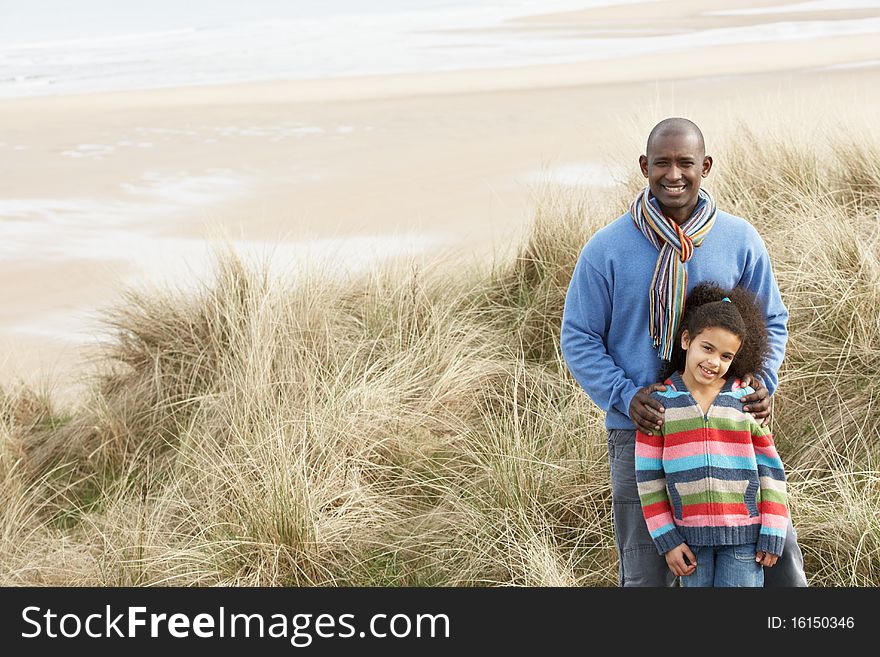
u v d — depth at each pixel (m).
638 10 40.28
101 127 18.72
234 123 18.28
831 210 6.07
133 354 6.48
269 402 5.45
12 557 4.98
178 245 10.18
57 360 7.48
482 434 5.40
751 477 3.42
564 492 4.89
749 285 3.64
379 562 4.76
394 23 41.69
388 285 6.76
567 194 7.45
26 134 18.27
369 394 5.50
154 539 4.88
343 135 16.23
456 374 5.75
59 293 9.05
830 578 4.29
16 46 40.19
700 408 3.43
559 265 6.55
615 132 12.00
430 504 5.13
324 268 6.88
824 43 23.44
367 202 11.32
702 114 10.71
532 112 16.56
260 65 29.22
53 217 11.85
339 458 5.17
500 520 4.77
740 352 3.49
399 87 21.86
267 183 12.99
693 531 3.41
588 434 5.08
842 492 4.39
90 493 5.73
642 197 3.56
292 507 4.66
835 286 5.45
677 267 3.48
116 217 11.70
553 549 4.63
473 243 8.91
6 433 5.92
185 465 5.49
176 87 24.94
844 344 5.20
